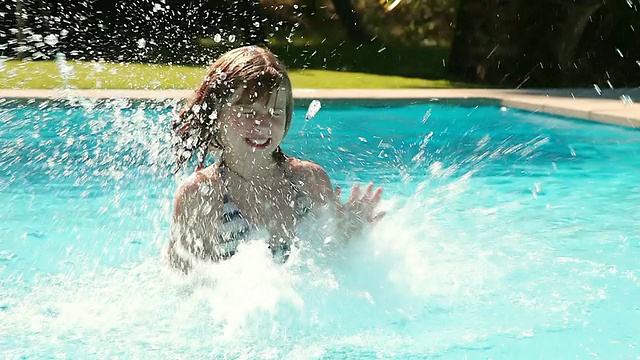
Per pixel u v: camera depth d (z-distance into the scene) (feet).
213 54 30.42
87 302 7.84
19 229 11.08
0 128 18.94
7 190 13.56
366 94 25.99
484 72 33.24
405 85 30.89
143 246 10.12
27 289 8.29
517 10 32.65
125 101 21.42
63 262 9.34
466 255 9.64
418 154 18.08
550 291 8.43
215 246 7.91
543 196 13.96
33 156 16.28
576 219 12.10
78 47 28.73
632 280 8.89
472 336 7.12
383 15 46.52
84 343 6.82
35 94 21.86
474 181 15.31
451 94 26.66
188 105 7.94
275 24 43.68
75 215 11.94
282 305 7.44
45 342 6.85
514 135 21.16
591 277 8.97
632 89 29.07
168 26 31.19
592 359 6.66
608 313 7.79
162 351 6.65
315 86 29.37
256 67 7.57
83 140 17.74
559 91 28.35
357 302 7.66
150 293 8.04
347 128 21.72
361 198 8.20
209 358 6.52
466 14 34.22
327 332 7.06
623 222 11.92
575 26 32.04
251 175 7.89
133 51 29.37
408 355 6.67
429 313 7.63
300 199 8.09
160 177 14.69
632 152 18.65
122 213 12.07
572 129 22.21
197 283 7.89
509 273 9.00
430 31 45.98
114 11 30.32
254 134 7.61
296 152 17.84
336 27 46.19
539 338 7.11
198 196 7.87
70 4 28.48
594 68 32.42
